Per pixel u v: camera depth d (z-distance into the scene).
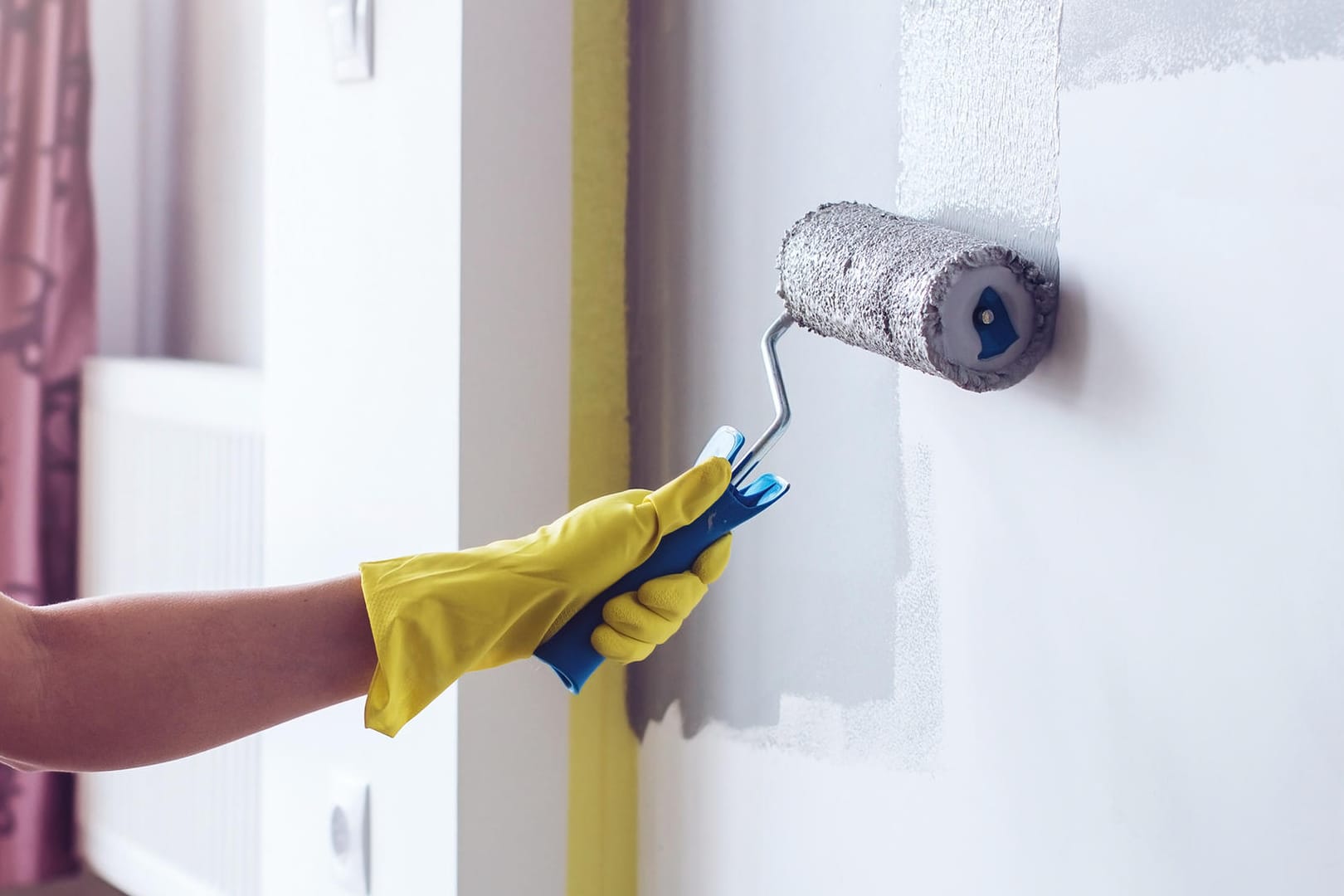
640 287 1.15
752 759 1.08
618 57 1.13
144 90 2.02
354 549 1.17
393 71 1.11
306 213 1.21
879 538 0.95
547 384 1.12
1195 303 0.74
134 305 2.03
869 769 0.98
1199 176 0.73
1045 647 0.84
